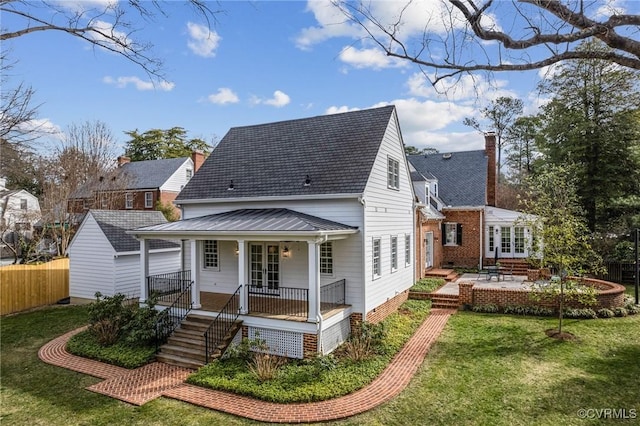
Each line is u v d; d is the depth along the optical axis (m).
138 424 7.83
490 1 5.34
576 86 24.39
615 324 13.50
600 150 23.92
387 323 13.91
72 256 19.14
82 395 9.19
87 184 31.31
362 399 8.57
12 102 10.62
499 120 46.53
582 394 8.56
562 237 12.40
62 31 7.16
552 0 5.14
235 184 15.57
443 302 17.09
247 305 12.03
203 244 16.30
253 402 8.59
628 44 5.11
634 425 7.36
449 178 27.88
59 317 16.50
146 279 14.14
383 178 14.82
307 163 14.85
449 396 8.62
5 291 17.27
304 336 11.06
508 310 15.44
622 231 23.30
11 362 11.49
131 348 11.90
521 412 7.88
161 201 37.12
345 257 13.06
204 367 10.40
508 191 42.88
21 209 31.34
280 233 11.16
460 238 25.52
